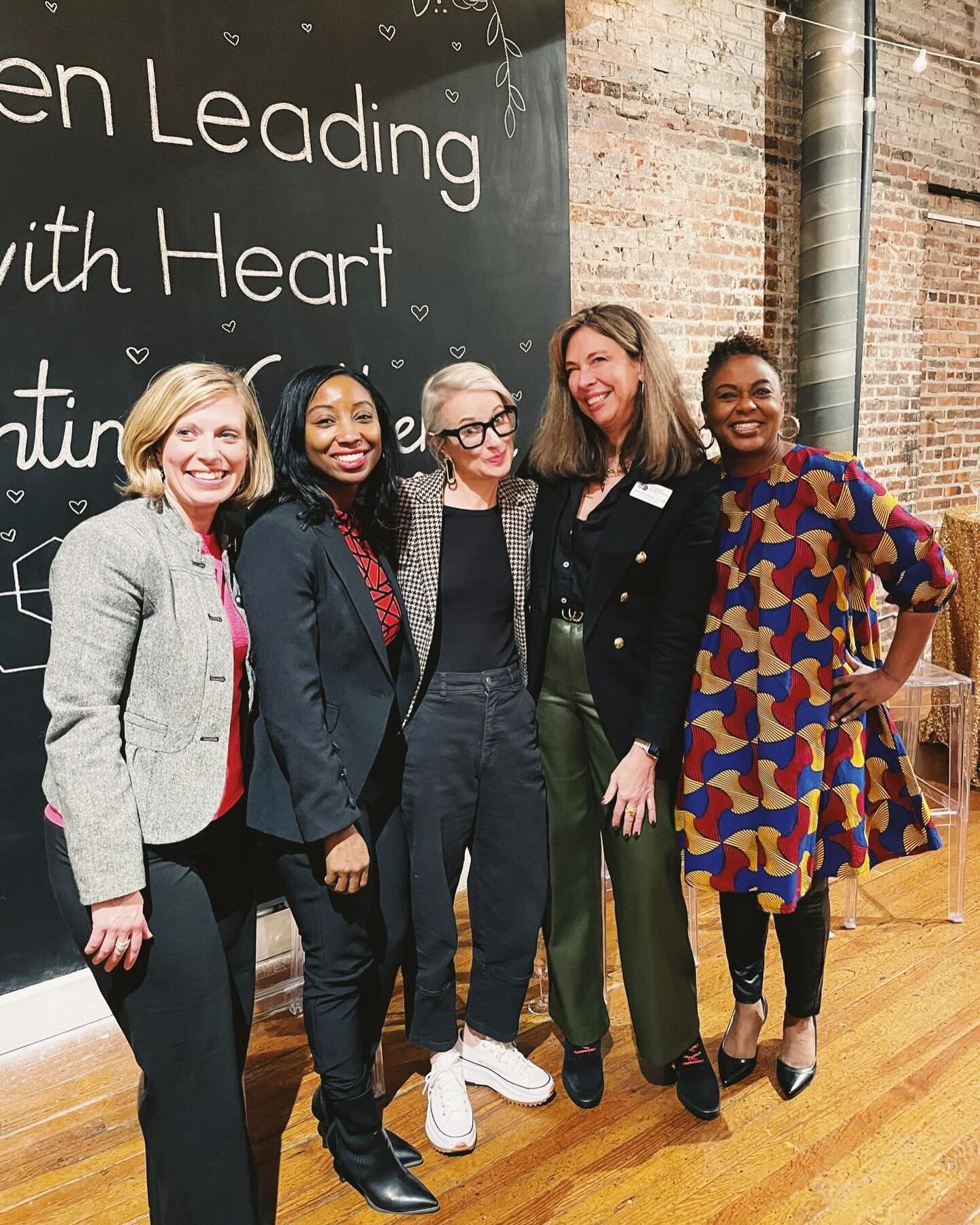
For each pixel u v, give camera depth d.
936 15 4.68
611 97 3.49
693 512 1.73
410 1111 1.98
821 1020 2.21
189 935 1.41
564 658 1.84
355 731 1.60
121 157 2.12
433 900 1.81
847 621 1.79
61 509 2.16
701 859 1.82
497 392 1.68
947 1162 1.78
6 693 2.14
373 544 1.68
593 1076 2.00
